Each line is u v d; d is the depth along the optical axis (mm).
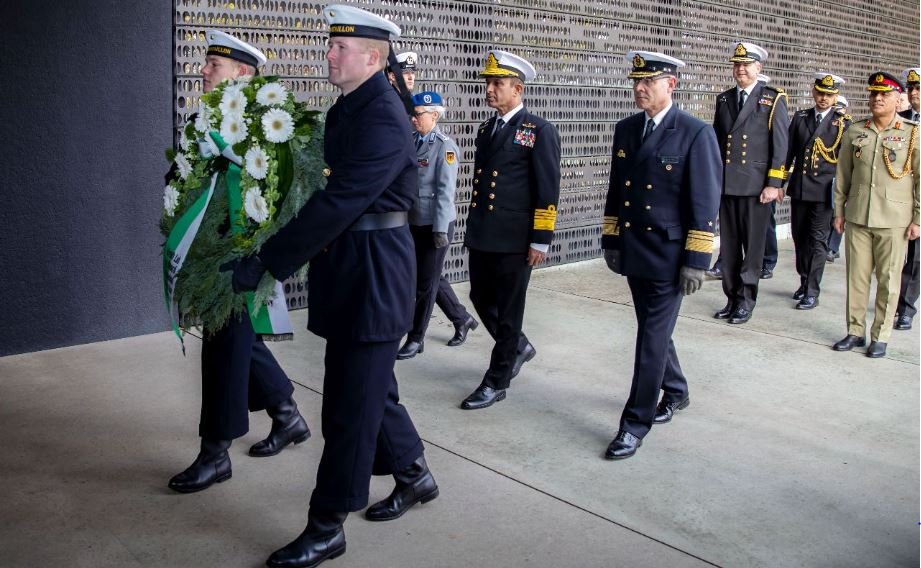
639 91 3990
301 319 6250
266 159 2941
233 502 3465
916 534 3297
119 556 3047
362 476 3012
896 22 12648
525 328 6184
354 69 2879
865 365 5449
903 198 5438
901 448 4129
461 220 7441
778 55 10414
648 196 3955
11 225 5125
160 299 5766
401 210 2982
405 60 5309
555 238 8234
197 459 3609
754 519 3402
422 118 5109
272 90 3031
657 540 3229
